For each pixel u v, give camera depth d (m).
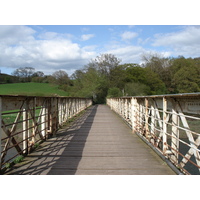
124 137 5.70
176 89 37.62
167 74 41.09
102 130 6.91
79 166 3.22
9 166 3.12
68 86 41.06
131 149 4.33
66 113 8.70
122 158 3.67
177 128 3.24
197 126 11.20
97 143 4.93
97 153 4.01
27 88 41.59
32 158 3.63
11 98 3.10
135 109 6.29
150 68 43.06
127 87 34.81
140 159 3.61
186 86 34.16
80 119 10.45
